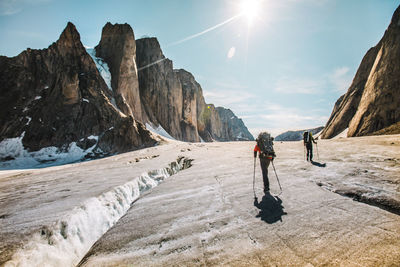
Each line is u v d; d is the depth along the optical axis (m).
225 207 3.61
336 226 2.64
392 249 2.08
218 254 2.22
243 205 3.64
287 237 2.46
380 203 3.32
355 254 2.04
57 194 4.91
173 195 4.62
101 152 27.75
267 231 2.64
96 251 2.52
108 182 6.07
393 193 3.64
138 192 6.14
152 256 2.29
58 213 3.41
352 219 2.82
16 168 22.59
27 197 4.86
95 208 4.06
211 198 4.18
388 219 2.75
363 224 2.65
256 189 4.61
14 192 5.73
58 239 2.88
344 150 10.11
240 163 8.80
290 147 15.72
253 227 2.78
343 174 5.28
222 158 11.12
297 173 5.89
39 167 23.23
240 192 4.45
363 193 3.78
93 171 9.15
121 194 5.24
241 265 2.01
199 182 5.68
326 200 3.62
